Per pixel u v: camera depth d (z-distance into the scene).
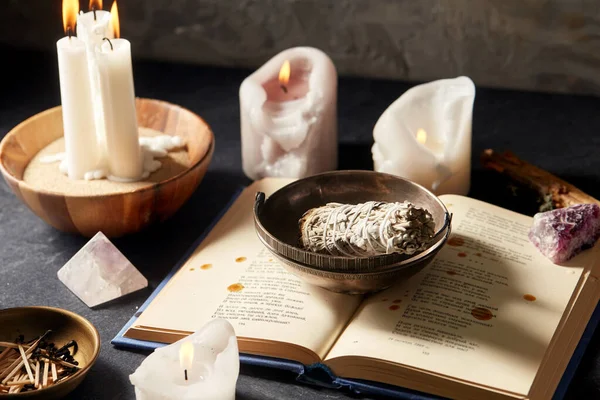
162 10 1.22
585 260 0.88
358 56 1.20
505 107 1.14
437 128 1.00
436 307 0.83
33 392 0.75
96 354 0.78
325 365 0.80
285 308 0.84
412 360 0.78
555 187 0.97
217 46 1.23
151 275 0.91
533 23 1.13
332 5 1.17
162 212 0.92
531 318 0.82
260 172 1.02
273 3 1.19
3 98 1.17
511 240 0.91
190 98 1.17
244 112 1.00
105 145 0.94
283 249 0.82
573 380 0.80
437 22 1.16
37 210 0.90
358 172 0.89
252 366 0.82
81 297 0.88
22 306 0.86
